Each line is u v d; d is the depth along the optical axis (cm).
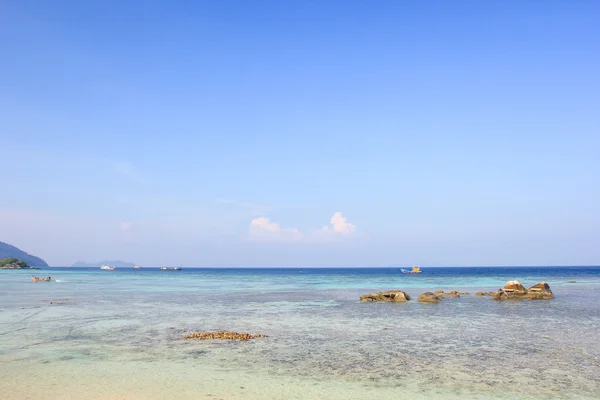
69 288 6962
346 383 1608
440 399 1445
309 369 1802
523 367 1855
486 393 1509
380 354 2091
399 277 14525
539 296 5228
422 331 2770
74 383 1573
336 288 7750
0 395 1431
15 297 5075
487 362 1941
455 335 2630
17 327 2830
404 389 1544
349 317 3462
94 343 2319
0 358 1958
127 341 2378
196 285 8662
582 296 5716
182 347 2225
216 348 2206
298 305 4447
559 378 1692
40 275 14400
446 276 15350
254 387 1547
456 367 1850
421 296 4912
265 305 4428
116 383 1579
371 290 7119
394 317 3472
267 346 2267
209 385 1565
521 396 1480
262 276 16062
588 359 2011
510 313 3775
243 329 2819
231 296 5650
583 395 1494
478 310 4022
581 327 2975
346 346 2280
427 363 1917
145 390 1500
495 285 8900
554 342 2423
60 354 2045
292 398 1437
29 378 1634
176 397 1433
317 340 2441
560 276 14812
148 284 8806
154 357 1997
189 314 3609
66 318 3269
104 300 4819
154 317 3384
